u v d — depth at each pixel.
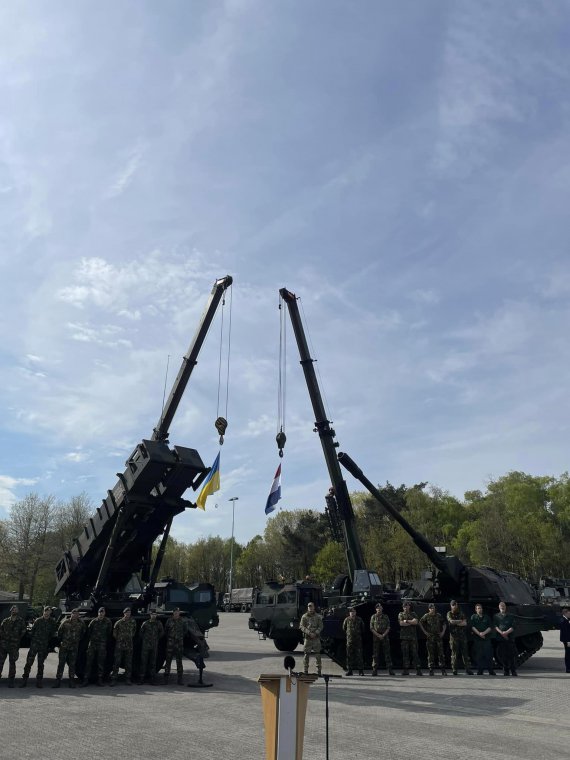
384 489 73.31
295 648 22.83
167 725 8.98
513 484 75.62
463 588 19.12
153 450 14.60
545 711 10.38
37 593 54.19
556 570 66.12
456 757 7.30
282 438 24.47
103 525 15.61
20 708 10.42
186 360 17.59
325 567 62.06
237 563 94.25
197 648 13.80
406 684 13.76
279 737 4.88
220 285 18.38
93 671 13.65
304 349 25.11
